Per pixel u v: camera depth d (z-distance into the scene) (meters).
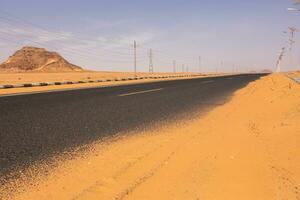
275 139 8.15
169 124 11.95
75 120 11.89
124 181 5.94
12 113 12.98
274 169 6.09
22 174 6.27
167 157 7.41
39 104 15.98
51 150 7.93
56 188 5.64
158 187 5.61
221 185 5.54
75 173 6.39
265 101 18.66
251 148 7.69
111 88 29.59
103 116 13.00
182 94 24.31
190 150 7.96
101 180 5.98
